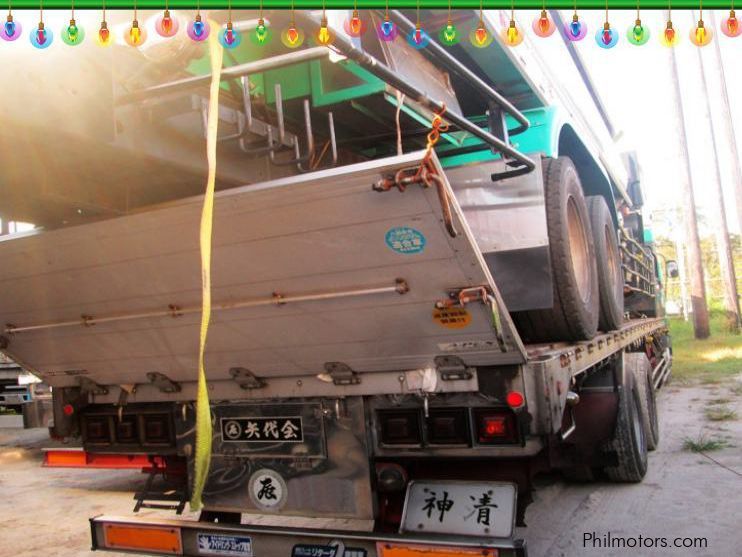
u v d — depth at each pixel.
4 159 2.44
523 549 2.74
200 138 2.71
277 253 2.69
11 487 6.70
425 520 3.09
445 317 2.77
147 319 3.22
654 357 9.94
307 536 3.10
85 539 4.77
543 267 3.93
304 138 3.53
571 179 4.45
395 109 3.37
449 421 3.06
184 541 3.41
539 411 2.93
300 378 3.34
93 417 3.96
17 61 2.09
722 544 3.93
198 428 1.76
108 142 2.34
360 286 2.74
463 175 4.09
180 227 2.67
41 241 2.94
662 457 6.18
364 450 3.22
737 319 24.22
